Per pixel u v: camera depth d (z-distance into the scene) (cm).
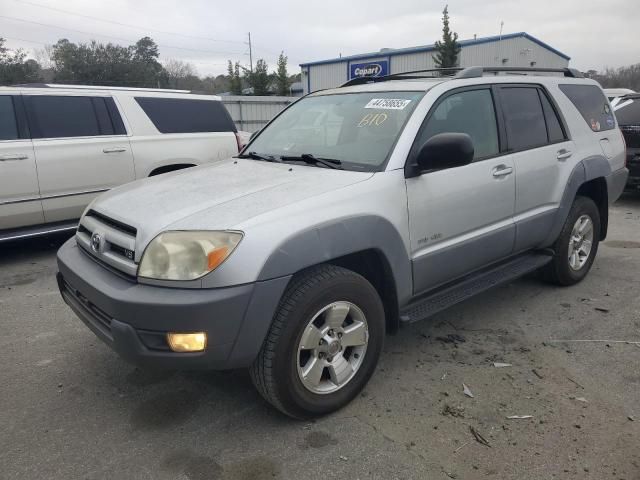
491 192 371
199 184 323
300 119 407
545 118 439
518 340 389
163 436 283
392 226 305
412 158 324
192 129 728
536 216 418
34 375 347
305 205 275
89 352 379
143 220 272
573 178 447
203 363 251
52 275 557
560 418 292
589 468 253
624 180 530
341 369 295
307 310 270
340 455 266
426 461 260
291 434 283
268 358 264
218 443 277
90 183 632
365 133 347
